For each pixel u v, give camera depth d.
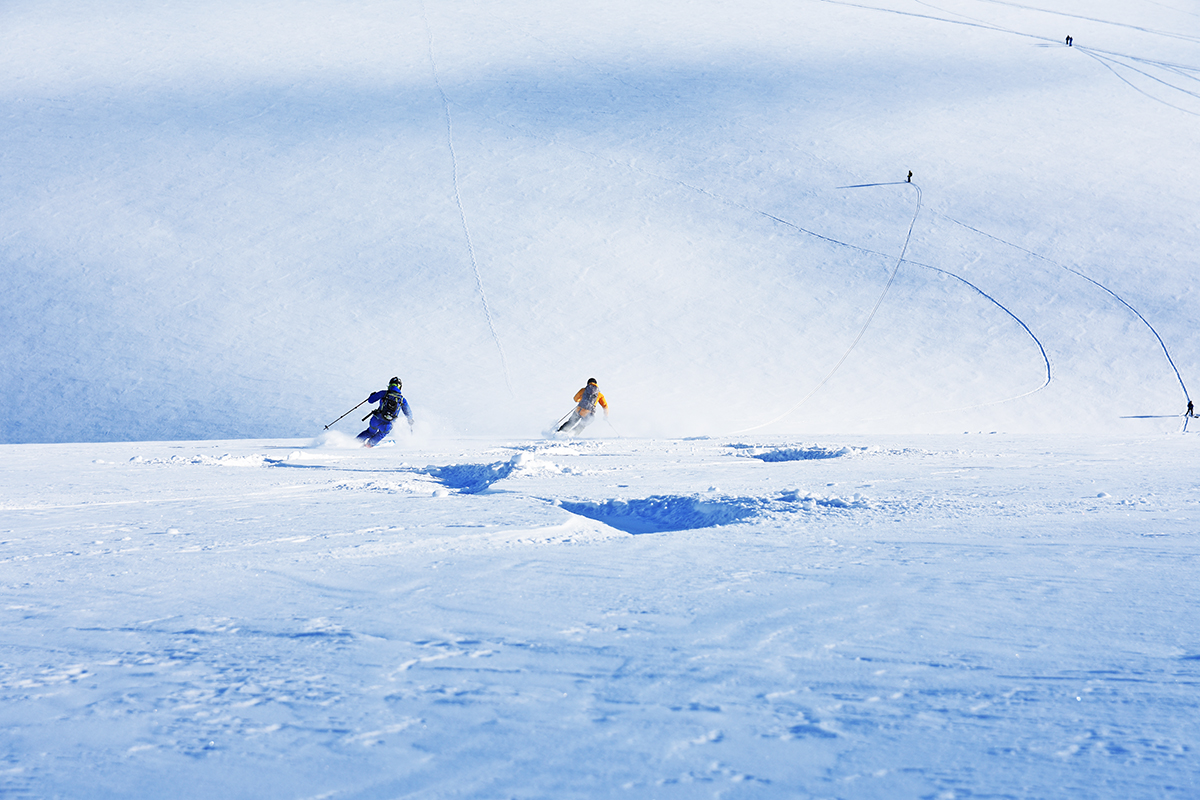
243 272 33.00
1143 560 3.04
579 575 2.83
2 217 35.47
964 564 2.98
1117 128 45.22
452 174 40.88
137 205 37.06
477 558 3.20
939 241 35.59
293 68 52.12
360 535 3.78
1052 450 10.50
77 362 26.95
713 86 51.03
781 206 38.69
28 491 6.25
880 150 43.34
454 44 56.56
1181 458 8.90
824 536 3.71
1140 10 70.50
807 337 30.03
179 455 10.33
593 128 45.75
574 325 30.69
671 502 5.16
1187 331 29.25
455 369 27.61
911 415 25.19
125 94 47.78
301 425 23.55
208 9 60.81
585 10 63.03
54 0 61.03
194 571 2.96
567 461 9.29
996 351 28.94
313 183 39.69
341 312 30.84
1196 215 36.53
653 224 37.25
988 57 56.09
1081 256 34.12
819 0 67.81
